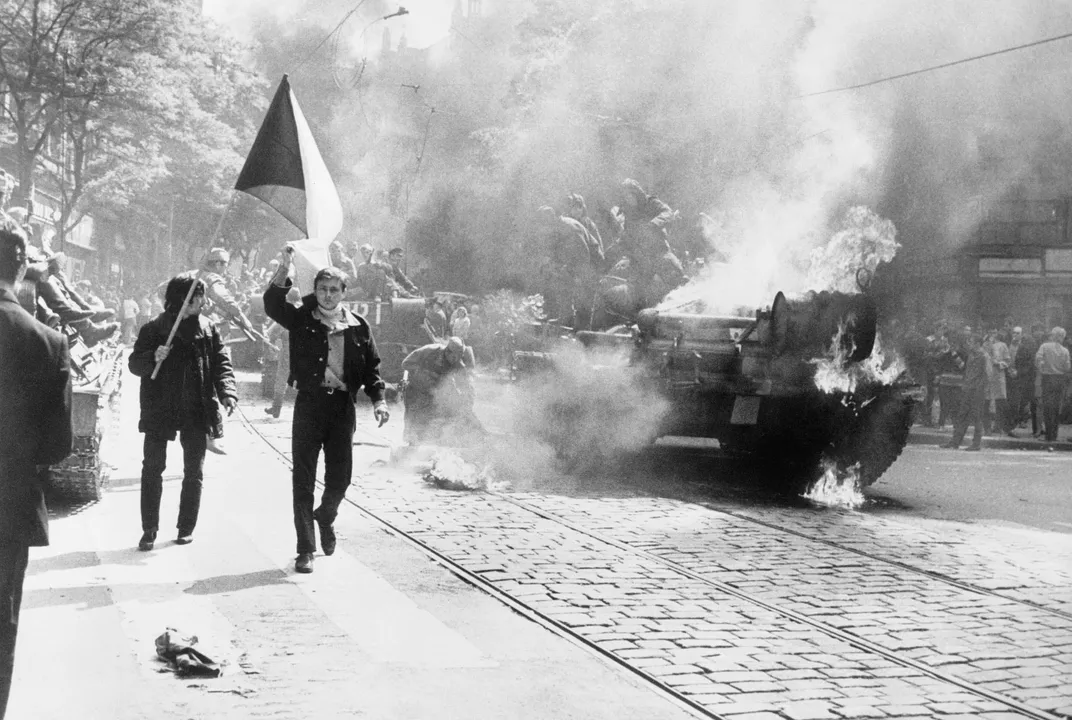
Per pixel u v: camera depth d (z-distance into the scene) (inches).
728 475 491.5
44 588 240.2
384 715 172.6
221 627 216.2
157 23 1067.3
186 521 290.7
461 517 352.2
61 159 1620.3
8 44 1034.1
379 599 243.9
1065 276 1122.0
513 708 178.7
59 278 411.5
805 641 224.7
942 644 226.5
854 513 401.7
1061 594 275.0
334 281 272.7
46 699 173.0
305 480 269.9
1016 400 857.5
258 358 1089.4
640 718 176.7
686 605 250.2
